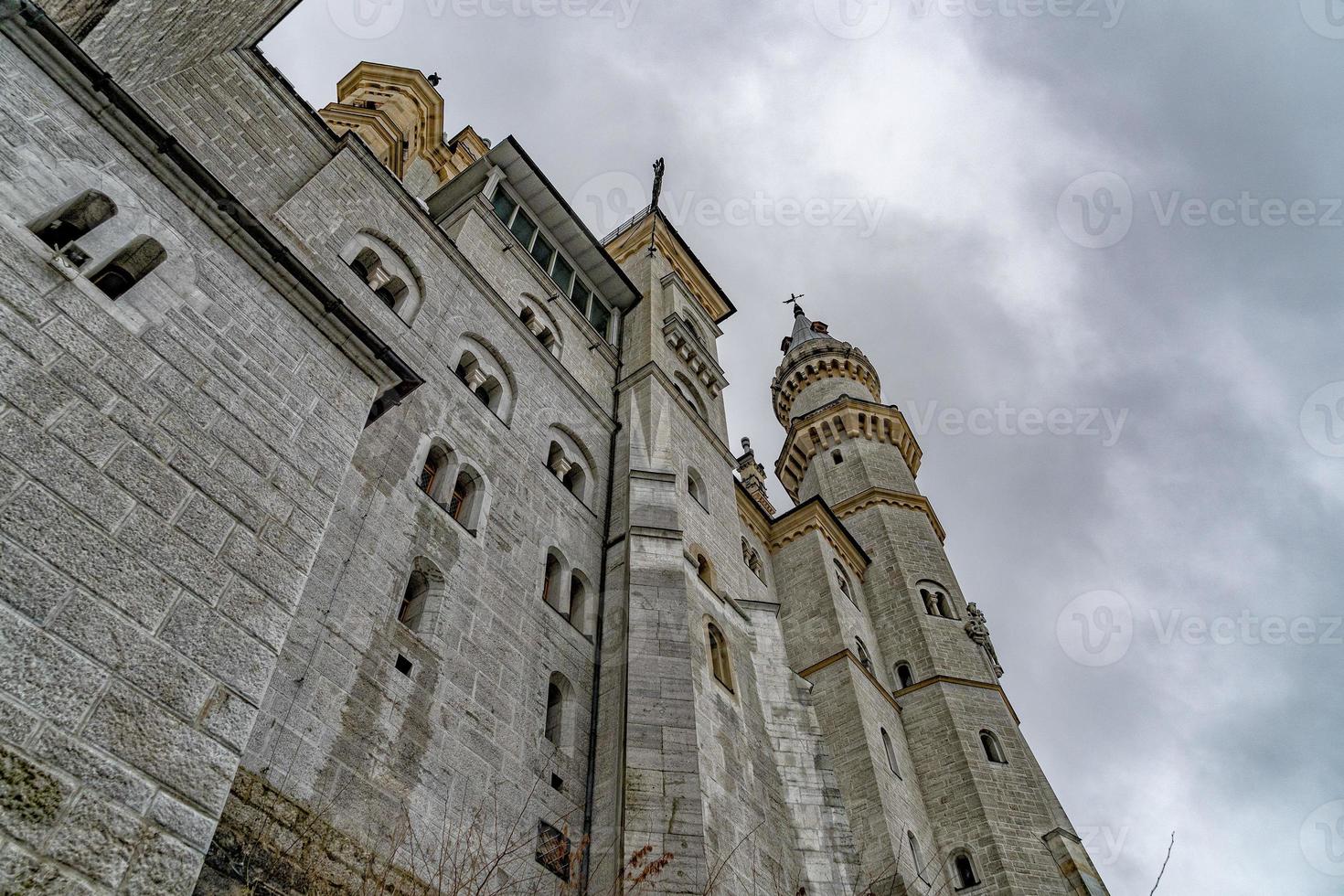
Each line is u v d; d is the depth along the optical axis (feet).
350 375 45.01
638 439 95.61
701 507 101.81
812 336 218.59
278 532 35.19
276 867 36.78
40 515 27.30
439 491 65.10
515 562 67.51
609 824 56.59
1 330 29.35
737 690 77.51
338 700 45.60
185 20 55.98
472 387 77.00
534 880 50.70
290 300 43.60
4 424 27.81
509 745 55.57
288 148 78.43
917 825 102.47
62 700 25.21
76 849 23.65
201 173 40.88
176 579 30.19
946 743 112.88
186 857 25.94
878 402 191.93
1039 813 105.09
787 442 185.78
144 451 31.76
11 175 32.94
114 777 25.36
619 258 152.15
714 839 58.39
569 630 69.00
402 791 45.85
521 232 107.86
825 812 76.54
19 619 25.31
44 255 32.40
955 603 139.03
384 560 54.80
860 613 132.77
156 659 28.17
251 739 39.93
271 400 38.88
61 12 42.50
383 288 75.20
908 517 155.22
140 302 35.35
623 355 114.32
